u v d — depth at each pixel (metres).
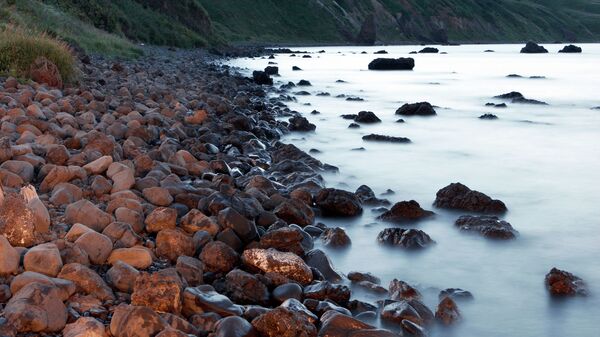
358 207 7.76
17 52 13.60
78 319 3.93
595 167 10.98
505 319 4.99
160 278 4.33
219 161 8.82
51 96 11.42
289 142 12.72
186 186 7.18
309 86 26.33
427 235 6.74
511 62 48.78
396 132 14.48
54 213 5.72
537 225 7.52
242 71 33.62
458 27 113.62
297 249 5.82
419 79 31.31
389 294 5.30
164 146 8.79
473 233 7.08
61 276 4.41
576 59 54.06
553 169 10.80
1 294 4.12
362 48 79.56
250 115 14.79
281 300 4.89
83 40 27.16
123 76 18.73
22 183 6.52
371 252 6.44
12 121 8.95
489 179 9.98
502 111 18.92
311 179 8.52
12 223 4.92
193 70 27.30
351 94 23.44
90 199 6.45
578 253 6.55
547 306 5.25
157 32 47.19
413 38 104.81
